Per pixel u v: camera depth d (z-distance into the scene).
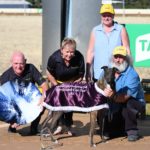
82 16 14.48
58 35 14.70
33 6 94.19
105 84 9.91
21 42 31.83
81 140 10.83
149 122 12.51
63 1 14.57
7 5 90.06
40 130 11.24
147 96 13.38
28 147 10.27
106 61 10.99
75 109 10.07
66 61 10.79
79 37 14.54
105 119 10.95
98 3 14.52
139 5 83.00
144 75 19.33
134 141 10.71
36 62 23.34
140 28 14.06
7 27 43.34
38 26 43.91
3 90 10.95
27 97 10.98
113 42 10.96
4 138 11.02
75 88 10.09
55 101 10.12
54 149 10.09
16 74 11.03
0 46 29.73
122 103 10.80
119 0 78.44
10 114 10.98
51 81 11.12
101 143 10.58
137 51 14.13
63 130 11.33
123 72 10.56
